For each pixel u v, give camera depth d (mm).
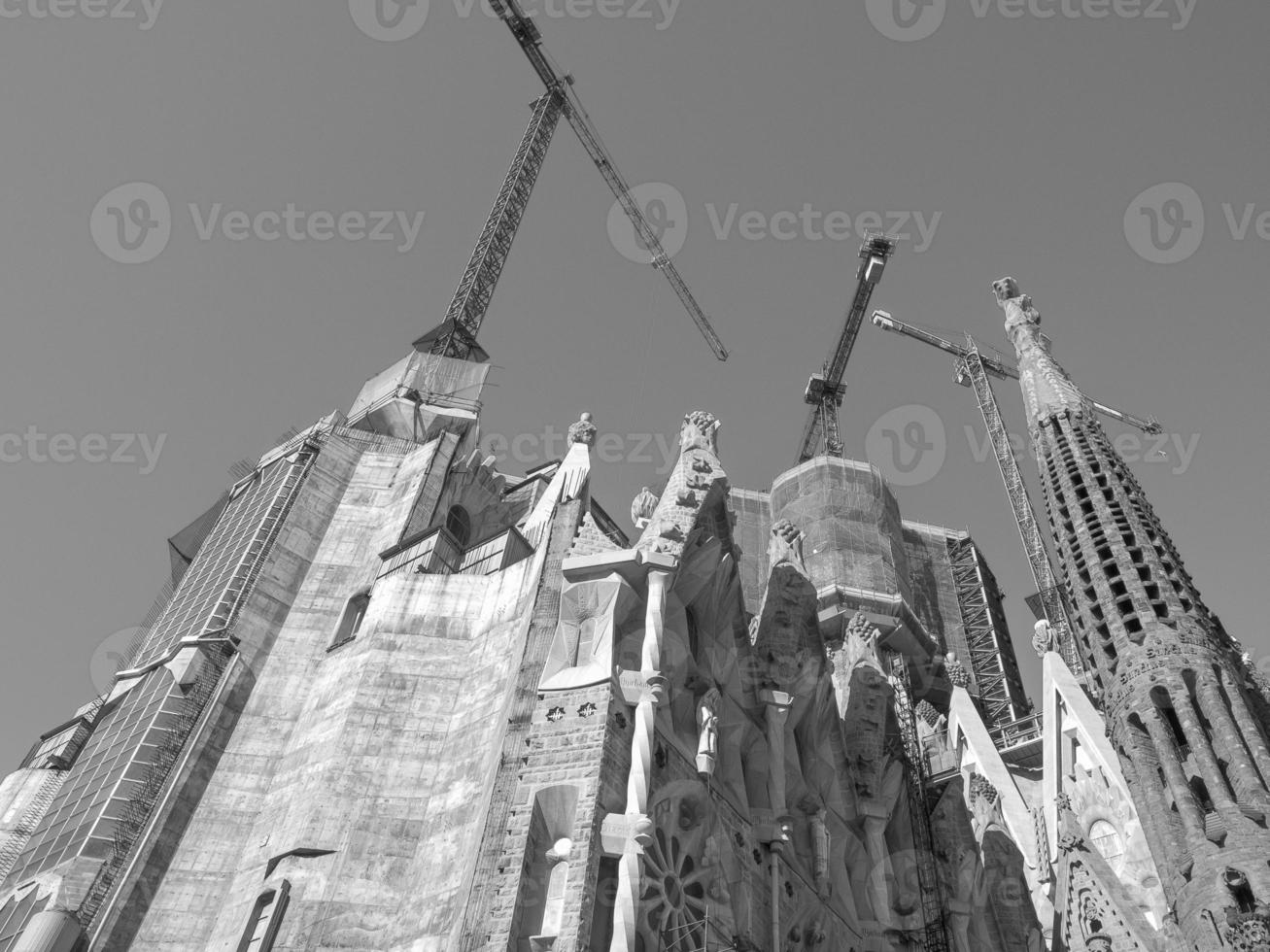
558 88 99812
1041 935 51188
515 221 90938
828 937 41656
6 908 38562
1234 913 38812
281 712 45438
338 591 50906
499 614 44219
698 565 41438
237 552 52562
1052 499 58625
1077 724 55719
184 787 41750
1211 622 51656
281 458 59625
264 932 35344
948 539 96312
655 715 35562
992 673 87750
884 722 53844
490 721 39406
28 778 48375
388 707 41938
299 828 37844
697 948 32469
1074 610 54312
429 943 33000
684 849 34281
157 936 37594
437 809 37812
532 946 29328
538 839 31500
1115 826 50812
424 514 53812
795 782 44156
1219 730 44594
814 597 50188
